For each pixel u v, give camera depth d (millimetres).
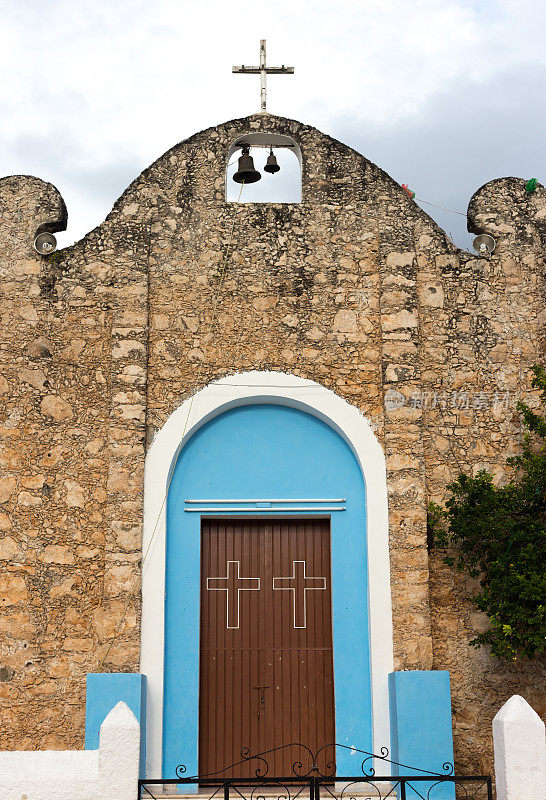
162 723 9508
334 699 9961
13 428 10258
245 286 10750
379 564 9984
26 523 10016
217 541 10500
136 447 10109
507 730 7344
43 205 10859
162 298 10664
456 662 9914
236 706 10031
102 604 9695
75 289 10664
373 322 10734
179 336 10562
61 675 9633
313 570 10453
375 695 9641
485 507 9664
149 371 10430
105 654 9523
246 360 10547
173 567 10109
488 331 10906
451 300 10953
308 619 10312
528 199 11312
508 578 9367
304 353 10602
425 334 10820
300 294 10766
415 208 11117
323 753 9883
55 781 7348
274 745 9930
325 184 11125
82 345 10516
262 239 10914
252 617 10305
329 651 10219
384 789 9391
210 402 10398
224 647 10195
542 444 10500
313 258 10891
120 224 10836
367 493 10195
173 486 10352
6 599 9812
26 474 10141
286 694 10094
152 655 9625
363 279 10859
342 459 10547
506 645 9258
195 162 11086
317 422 10656
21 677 9617
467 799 9453
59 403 10344
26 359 10445
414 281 10812
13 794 7305
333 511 10398
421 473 10227
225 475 10445
